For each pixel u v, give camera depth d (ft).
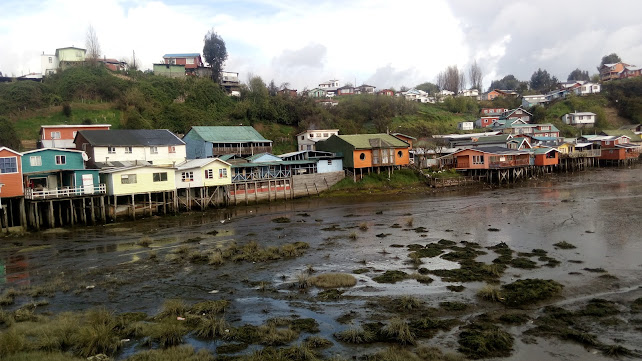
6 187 124.88
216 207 167.84
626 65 510.58
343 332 52.60
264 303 65.46
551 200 160.97
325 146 227.40
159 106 253.65
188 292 71.67
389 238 109.91
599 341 49.52
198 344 51.01
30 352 46.96
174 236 119.85
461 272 77.46
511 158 229.66
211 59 332.80
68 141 180.34
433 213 144.87
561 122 383.65
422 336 52.08
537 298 63.16
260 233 121.70
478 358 46.42
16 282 80.33
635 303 60.49
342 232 119.55
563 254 88.07
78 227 133.90
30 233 125.90
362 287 71.72
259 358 45.55
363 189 203.10
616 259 82.84
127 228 132.16
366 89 495.82
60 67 272.92
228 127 223.51
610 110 416.46
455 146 278.46
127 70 290.15
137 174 145.28
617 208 136.67
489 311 59.62
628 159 295.28
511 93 515.09
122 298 69.36
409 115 364.58
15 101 221.05
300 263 88.58
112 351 48.78
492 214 137.49
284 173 192.03
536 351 47.83
